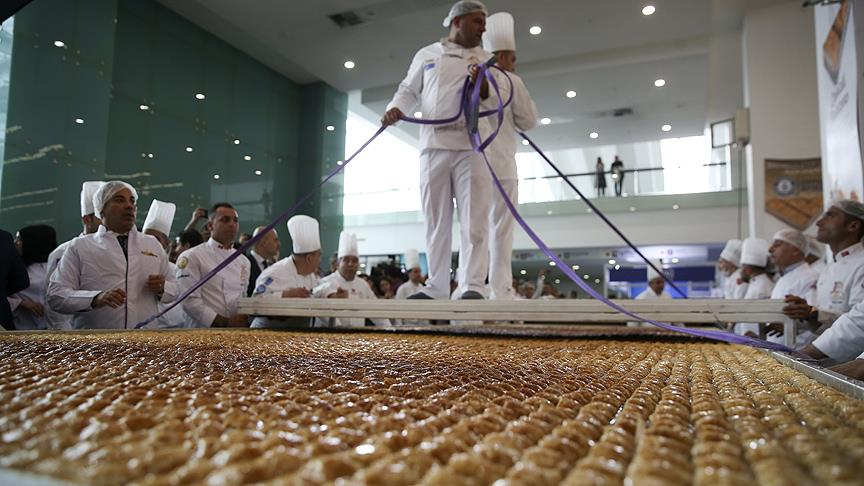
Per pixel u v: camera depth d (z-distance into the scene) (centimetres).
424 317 234
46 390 56
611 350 146
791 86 845
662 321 208
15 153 641
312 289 374
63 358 89
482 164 297
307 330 236
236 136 1050
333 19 948
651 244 1379
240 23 967
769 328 257
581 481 31
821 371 87
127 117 851
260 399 54
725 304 204
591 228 1416
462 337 192
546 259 1579
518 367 92
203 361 88
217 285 320
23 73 655
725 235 1327
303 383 67
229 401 51
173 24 930
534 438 42
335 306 245
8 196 632
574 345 163
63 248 289
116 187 276
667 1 880
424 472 33
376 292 762
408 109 305
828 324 203
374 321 423
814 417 54
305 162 1195
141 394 54
